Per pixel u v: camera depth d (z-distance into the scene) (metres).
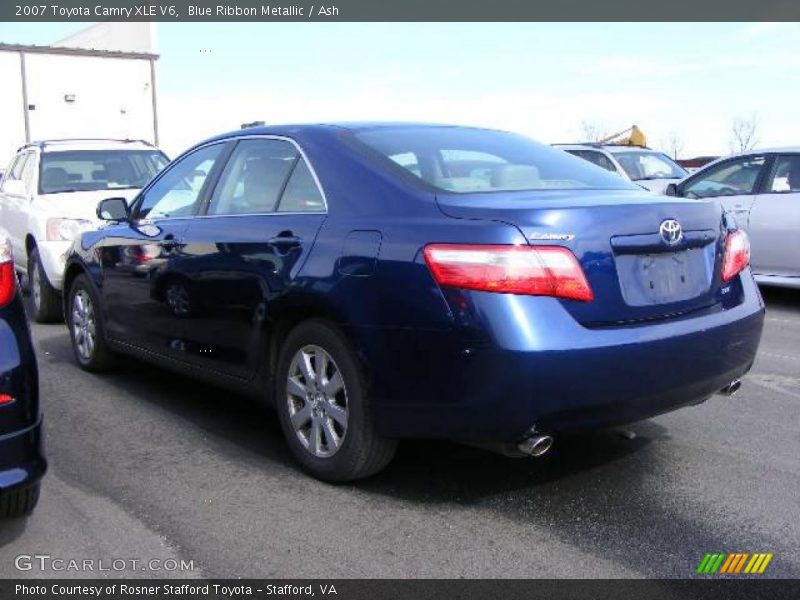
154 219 5.23
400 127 4.43
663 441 4.50
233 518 3.56
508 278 3.18
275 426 4.82
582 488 3.87
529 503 3.71
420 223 3.45
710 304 3.76
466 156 4.17
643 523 3.50
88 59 24.53
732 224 4.06
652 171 12.98
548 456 4.27
